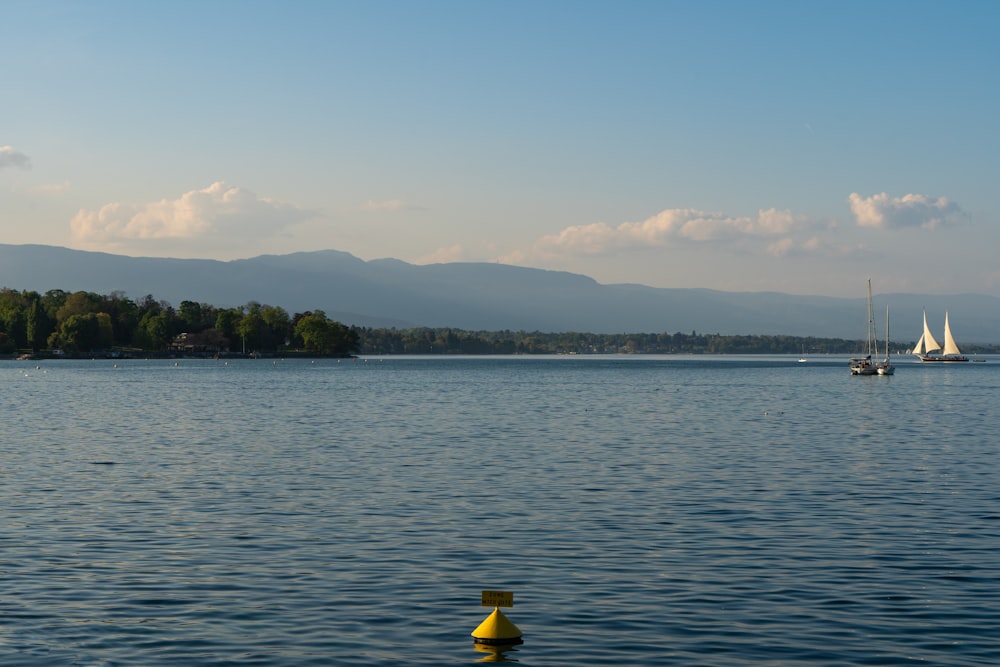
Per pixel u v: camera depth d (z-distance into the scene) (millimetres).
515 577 28594
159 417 96000
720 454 61812
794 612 25109
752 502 42000
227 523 36969
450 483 47875
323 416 97750
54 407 112875
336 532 35188
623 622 24266
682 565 30078
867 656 21875
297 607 25516
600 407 114938
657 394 150625
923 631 23562
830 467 54781
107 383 188875
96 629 23750
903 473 52000
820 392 161500
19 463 56312
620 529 35781
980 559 30906
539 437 74125
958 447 66875
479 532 35188
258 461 57469
